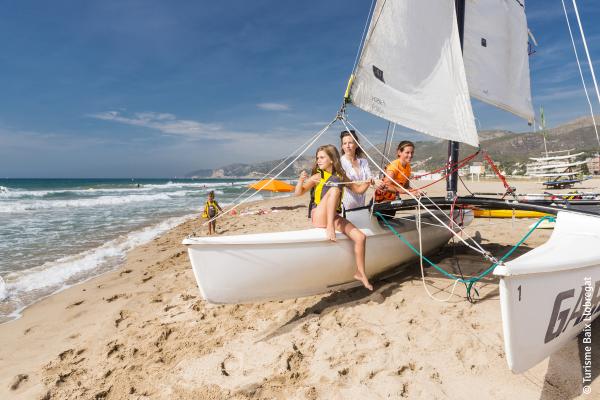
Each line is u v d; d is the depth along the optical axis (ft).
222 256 9.19
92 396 7.47
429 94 10.70
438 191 64.13
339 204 10.64
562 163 109.70
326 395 7.02
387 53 10.59
